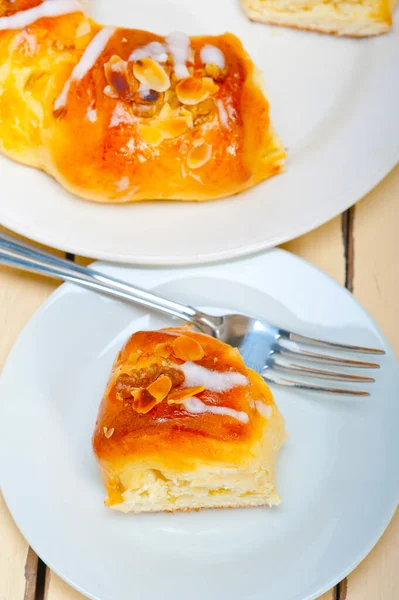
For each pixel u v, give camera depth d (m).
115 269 0.59
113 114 0.59
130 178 0.59
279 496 0.53
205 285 0.59
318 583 0.51
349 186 0.60
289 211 0.59
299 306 0.58
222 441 0.52
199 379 0.53
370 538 0.52
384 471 0.53
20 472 0.54
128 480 0.52
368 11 0.65
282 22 0.67
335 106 0.65
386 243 0.62
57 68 0.60
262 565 0.52
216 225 0.59
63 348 0.57
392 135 0.62
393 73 0.65
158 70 0.60
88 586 0.51
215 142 0.60
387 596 0.53
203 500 0.53
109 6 0.67
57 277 0.58
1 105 0.60
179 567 0.52
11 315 0.60
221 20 0.67
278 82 0.65
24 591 0.54
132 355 0.54
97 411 0.56
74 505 0.54
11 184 0.61
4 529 0.55
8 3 0.61
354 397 0.55
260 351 0.57
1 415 0.55
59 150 0.60
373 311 0.60
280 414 0.55
